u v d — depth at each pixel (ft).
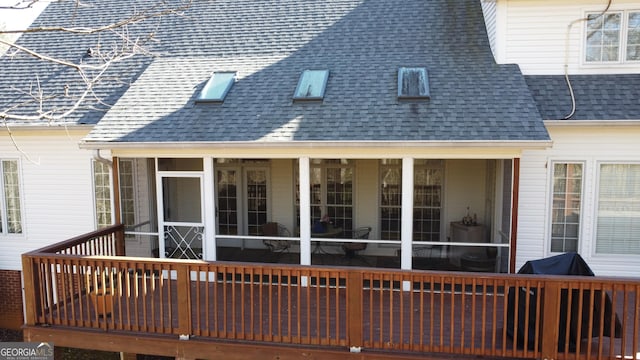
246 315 20.89
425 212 32.99
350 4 34.22
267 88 27.61
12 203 32.12
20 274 32.17
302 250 24.38
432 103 24.52
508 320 18.34
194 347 18.80
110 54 27.07
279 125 24.22
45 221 31.53
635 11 25.93
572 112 24.58
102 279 19.76
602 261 25.62
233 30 33.60
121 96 29.71
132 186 31.99
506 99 24.30
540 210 25.76
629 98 24.97
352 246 32.73
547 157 25.48
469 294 23.43
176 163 34.96
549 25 26.68
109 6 37.63
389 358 17.46
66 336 19.99
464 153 22.30
